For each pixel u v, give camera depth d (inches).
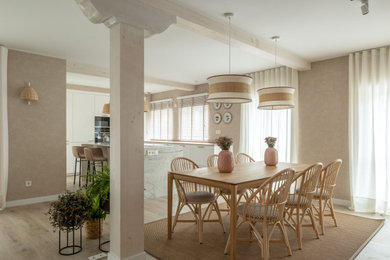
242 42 143.3
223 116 279.1
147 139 392.5
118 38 96.1
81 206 106.9
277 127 219.3
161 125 370.6
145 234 129.9
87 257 105.4
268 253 101.0
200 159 286.0
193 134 320.2
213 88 120.1
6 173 169.2
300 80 208.2
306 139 204.4
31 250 111.3
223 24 133.3
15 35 150.6
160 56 194.2
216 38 138.0
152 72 246.7
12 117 174.9
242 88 117.9
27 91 174.9
